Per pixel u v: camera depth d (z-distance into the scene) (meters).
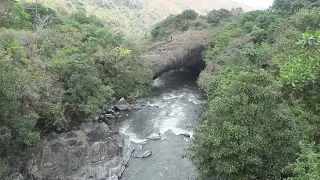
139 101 41.75
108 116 34.88
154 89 48.62
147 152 26.64
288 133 14.13
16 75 21.66
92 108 27.34
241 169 14.23
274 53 29.33
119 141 26.38
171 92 47.03
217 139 14.26
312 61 9.91
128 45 40.34
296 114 16.88
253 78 15.46
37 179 21.64
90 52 35.41
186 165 24.94
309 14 29.59
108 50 37.25
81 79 27.47
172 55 47.97
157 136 30.02
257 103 14.80
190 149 17.58
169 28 67.06
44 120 26.17
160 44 53.81
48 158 22.75
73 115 29.17
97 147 24.33
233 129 13.98
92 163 23.39
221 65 37.44
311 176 10.30
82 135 25.81
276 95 14.78
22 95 21.50
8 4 34.66
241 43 38.53
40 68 26.59
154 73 44.38
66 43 34.03
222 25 59.12
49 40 31.84
